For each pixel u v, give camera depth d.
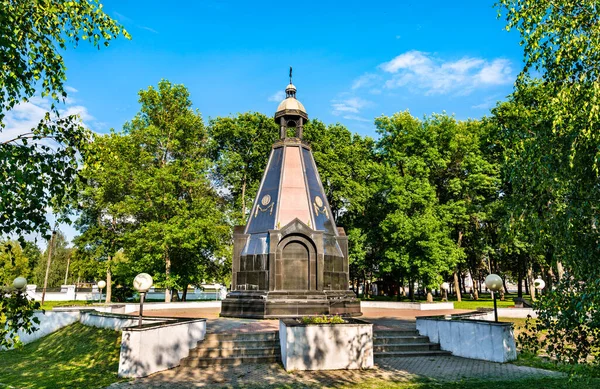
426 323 16.59
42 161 6.60
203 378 12.10
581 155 8.11
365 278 48.22
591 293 6.94
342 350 13.09
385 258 35.69
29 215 6.46
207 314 24.62
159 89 37.94
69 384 11.84
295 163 23.88
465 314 17.84
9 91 6.81
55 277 63.09
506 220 9.50
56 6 7.58
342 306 21.28
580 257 7.74
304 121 25.98
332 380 11.70
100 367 13.77
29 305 6.62
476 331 14.62
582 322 7.12
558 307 7.62
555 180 8.30
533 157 8.73
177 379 12.04
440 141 38.66
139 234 32.12
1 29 6.28
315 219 22.47
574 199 8.19
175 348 13.73
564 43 8.88
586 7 8.91
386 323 19.81
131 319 17.14
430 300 33.91
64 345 18.08
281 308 20.03
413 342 16.11
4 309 6.43
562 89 8.52
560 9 9.27
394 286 51.38
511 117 29.62
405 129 38.78
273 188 23.31
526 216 8.95
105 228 36.50
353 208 38.56
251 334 15.38
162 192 33.12
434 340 16.14
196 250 34.41
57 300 44.97
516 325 20.47
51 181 6.75
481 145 38.03
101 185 34.69
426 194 34.09
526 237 9.89
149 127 35.31
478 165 35.28
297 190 22.92
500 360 13.77
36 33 7.40
